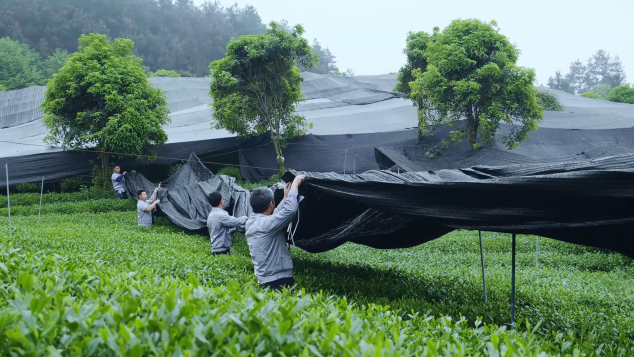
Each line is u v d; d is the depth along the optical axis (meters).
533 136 27.81
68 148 27.70
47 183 27.95
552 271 13.89
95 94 25.91
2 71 67.62
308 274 9.72
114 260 8.88
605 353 5.13
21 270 4.20
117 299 3.25
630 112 34.91
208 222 11.68
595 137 27.70
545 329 7.04
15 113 37.34
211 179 21.03
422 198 6.67
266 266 6.68
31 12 82.88
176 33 99.56
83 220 20.09
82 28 85.44
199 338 2.43
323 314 3.60
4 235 10.83
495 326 4.41
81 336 2.57
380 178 7.69
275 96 26.08
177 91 41.06
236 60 25.44
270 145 28.44
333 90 40.09
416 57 29.41
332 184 7.41
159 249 10.99
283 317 2.86
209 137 30.31
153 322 2.54
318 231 9.28
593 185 5.35
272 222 6.66
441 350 3.34
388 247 10.01
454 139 24.61
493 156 22.02
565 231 6.29
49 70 72.06
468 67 23.59
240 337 2.59
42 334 2.44
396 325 3.86
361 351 2.54
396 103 37.09
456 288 9.19
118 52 27.31
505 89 23.44
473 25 23.94
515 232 6.23
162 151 28.52
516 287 10.09
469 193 6.23
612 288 11.70
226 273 8.27
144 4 98.12
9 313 2.66
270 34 25.50
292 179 7.90
